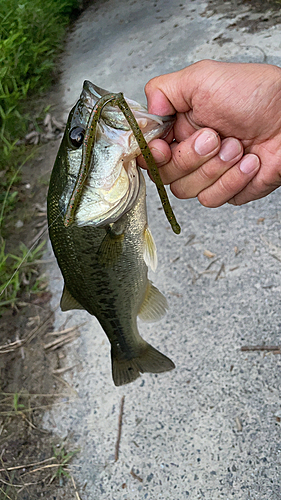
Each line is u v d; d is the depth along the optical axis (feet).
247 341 1.17
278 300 1.22
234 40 2.13
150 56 2.44
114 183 0.70
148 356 1.00
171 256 1.44
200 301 1.30
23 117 2.39
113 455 1.09
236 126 0.72
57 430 1.18
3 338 1.43
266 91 0.68
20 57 2.60
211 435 1.05
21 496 1.08
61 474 1.10
